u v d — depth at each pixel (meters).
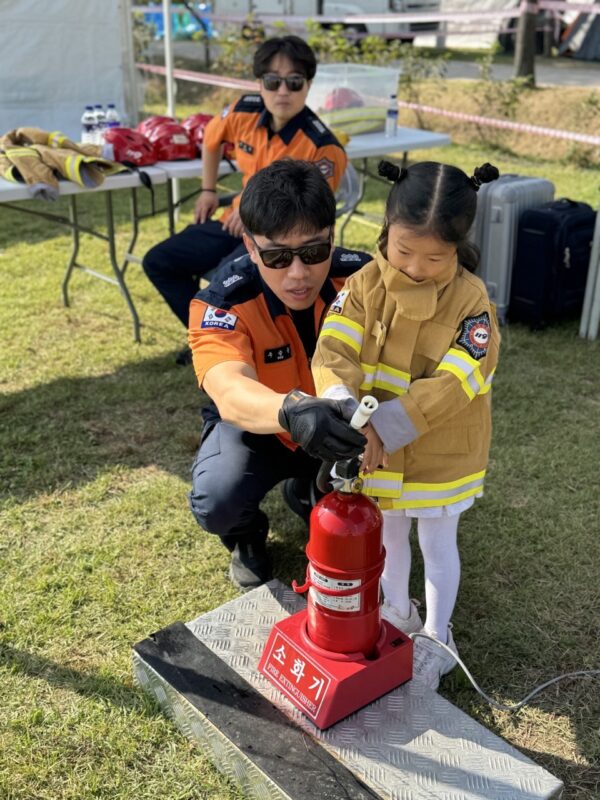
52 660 2.37
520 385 4.14
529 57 10.42
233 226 3.98
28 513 3.08
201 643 2.24
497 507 3.11
